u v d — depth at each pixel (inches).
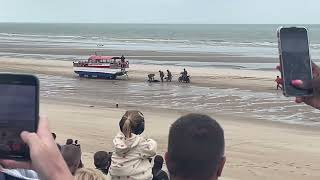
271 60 3484.3
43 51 4313.5
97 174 184.7
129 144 263.4
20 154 89.1
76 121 1187.9
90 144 916.6
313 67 140.6
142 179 265.4
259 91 1889.8
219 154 99.3
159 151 869.8
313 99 132.0
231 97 1742.1
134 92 1871.3
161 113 1408.7
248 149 917.8
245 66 2997.0
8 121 90.7
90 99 1685.5
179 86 2041.1
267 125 1238.9
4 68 2657.5
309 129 1192.2
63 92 1851.6
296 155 877.8
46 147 83.7
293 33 139.9
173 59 3499.0
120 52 4276.6
